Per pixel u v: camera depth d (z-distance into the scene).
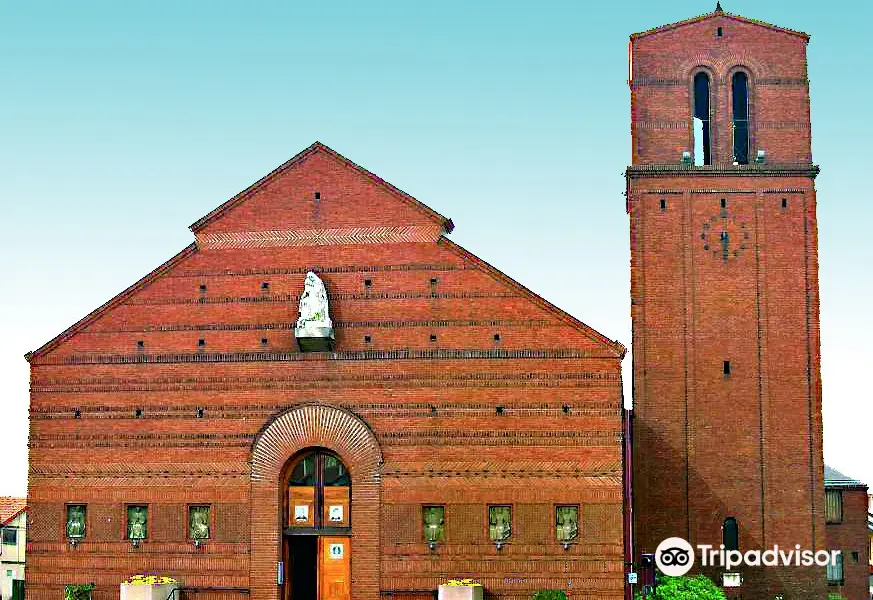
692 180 48.97
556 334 43.09
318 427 43.62
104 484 44.50
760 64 49.59
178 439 44.34
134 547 44.03
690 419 47.91
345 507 43.81
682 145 49.22
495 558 42.38
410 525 42.81
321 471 44.09
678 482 47.69
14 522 75.50
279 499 43.62
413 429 43.19
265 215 45.25
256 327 44.56
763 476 47.56
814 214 48.53
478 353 43.28
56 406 45.16
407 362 43.53
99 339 45.25
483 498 42.66
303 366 44.06
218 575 43.50
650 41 50.00
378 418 43.41
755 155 49.00
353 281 44.34
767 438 47.69
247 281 44.94
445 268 43.97
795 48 49.59
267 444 43.84
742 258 48.53
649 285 48.62
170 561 43.78
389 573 42.69
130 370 44.91
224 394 44.31
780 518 47.38
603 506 42.25
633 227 48.94
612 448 42.44
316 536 43.78
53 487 44.78
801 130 49.09
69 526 44.66
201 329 44.81
